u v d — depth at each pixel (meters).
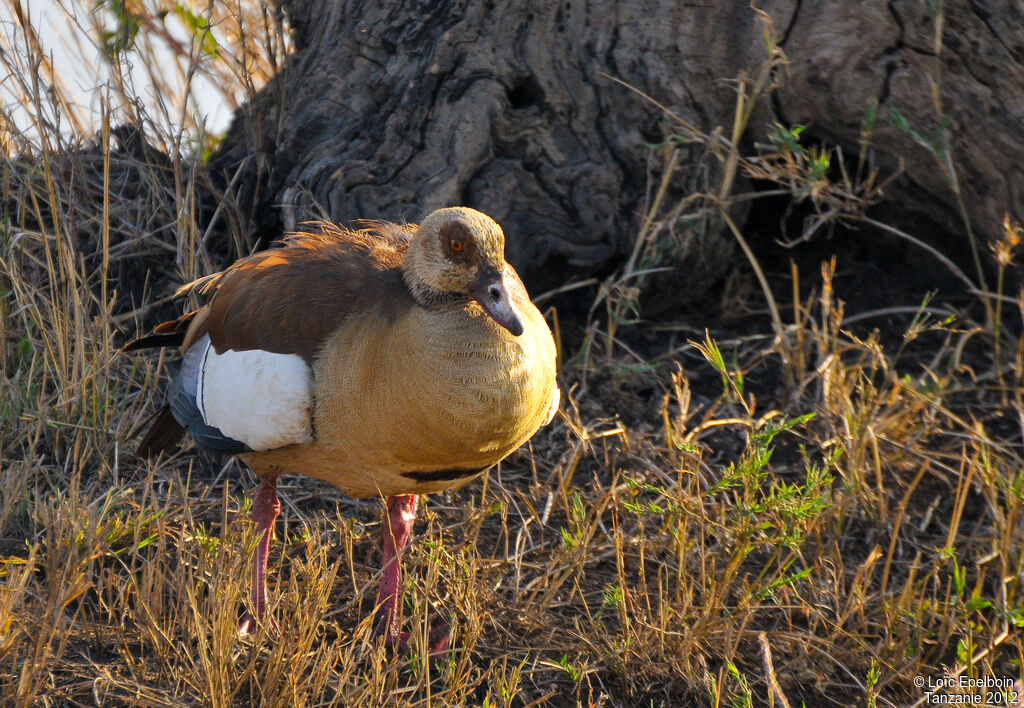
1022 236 11.49
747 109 10.96
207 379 8.29
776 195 12.77
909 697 8.14
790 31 11.29
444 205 11.05
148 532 8.93
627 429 10.77
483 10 11.23
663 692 8.00
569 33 11.33
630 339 12.10
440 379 7.32
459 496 10.07
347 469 7.99
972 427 10.70
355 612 8.59
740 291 12.50
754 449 8.77
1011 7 11.12
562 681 8.02
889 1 10.99
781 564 9.07
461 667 7.53
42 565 8.49
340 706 7.45
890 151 11.62
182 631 7.84
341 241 8.61
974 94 11.23
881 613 8.73
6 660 7.36
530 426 7.88
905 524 9.79
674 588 9.04
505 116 11.27
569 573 8.63
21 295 10.46
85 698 7.36
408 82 11.22
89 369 10.19
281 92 12.09
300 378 7.71
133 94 11.66
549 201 11.48
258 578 8.32
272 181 11.67
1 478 9.44
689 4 11.27
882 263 12.99
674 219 11.26
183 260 11.27
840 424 9.98
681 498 8.60
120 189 12.26
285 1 12.69
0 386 10.20
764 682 8.16
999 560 9.11
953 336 12.09
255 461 8.39
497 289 7.35
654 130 11.51
